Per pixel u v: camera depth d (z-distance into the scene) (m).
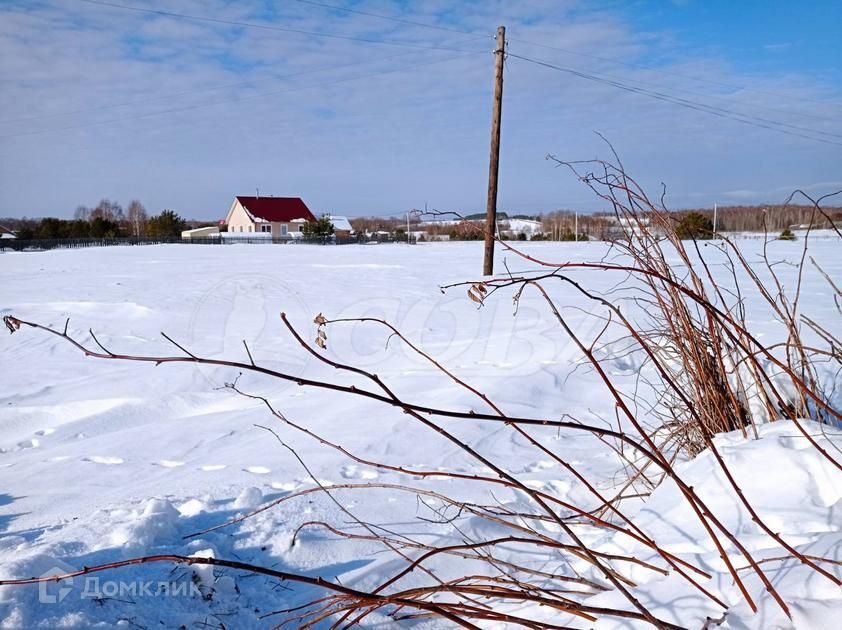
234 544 2.39
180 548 2.26
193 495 2.98
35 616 1.66
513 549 2.45
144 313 10.66
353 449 3.77
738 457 2.15
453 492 3.01
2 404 5.62
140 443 4.26
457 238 49.22
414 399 4.98
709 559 1.77
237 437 4.29
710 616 1.53
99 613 1.75
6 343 8.36
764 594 1.50
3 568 1.78
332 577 2.22
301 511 2.72
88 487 3.37
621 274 14.53
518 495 2.99
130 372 6.61
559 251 25.16
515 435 4.01
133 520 2.48
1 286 15.45
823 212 2.39
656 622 1.49
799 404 2.57
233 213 69.69
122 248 38.25
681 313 2.70
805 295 10.25
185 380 6.17
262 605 2.05
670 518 2.08
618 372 5.47
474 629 1.56
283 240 53.75
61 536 2.38
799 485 1.95
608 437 3.83
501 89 15.51
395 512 2.76
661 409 4.25
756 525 1.86
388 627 2.00
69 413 5.44
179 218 66.81
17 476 3.66
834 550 1.58
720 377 2.72
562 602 1.71
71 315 10.54
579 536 2.51
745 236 30.11
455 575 2.29
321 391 5.57
